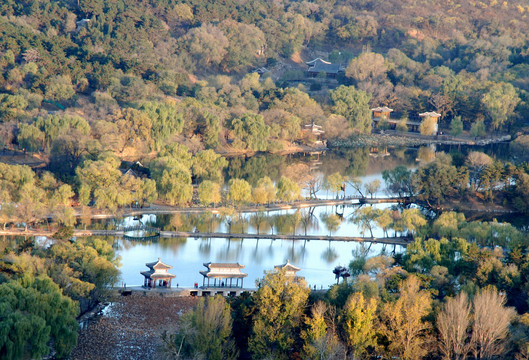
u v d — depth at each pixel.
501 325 189.00
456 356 189.88
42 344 183.25
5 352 175.88
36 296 192.62
